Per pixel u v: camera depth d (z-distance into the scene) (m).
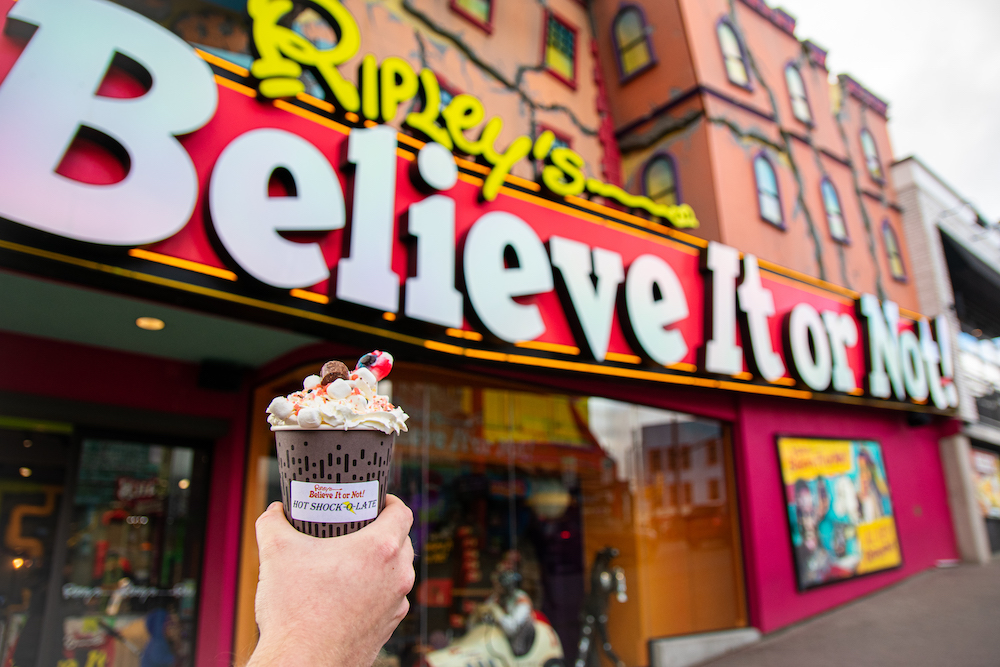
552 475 6.86
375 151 4.97
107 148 3.86
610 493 7.25
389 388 5.90
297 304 4.45
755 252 9.73
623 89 10.80
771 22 12.03
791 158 11.33
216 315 4.22
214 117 4.38
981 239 17.00
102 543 5.07
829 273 11.40
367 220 4.80
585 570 6.82
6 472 4.93
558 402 7.13
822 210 11.78
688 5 10.19
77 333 4.78
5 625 4.71
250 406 5.89
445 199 5.38
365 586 1.03
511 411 6.73
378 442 1.27
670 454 7.94
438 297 5.13
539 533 6.61
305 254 4.43
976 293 17.53
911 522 11.39
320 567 1.03
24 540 4.93
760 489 8.45
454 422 6.27
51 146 3.54
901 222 14.54
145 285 3.86
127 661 5.02
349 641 0.96
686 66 10.02
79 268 3.63
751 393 8.77
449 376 6.34
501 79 8.91
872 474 10.67
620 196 7.34
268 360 5.64
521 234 5.96
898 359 10.98
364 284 4.67
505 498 6.47
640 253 7.40
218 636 5.28
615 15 11.01
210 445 5.80
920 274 14.11
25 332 4.73
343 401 1.24
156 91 3.98
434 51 8.09
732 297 8.03
